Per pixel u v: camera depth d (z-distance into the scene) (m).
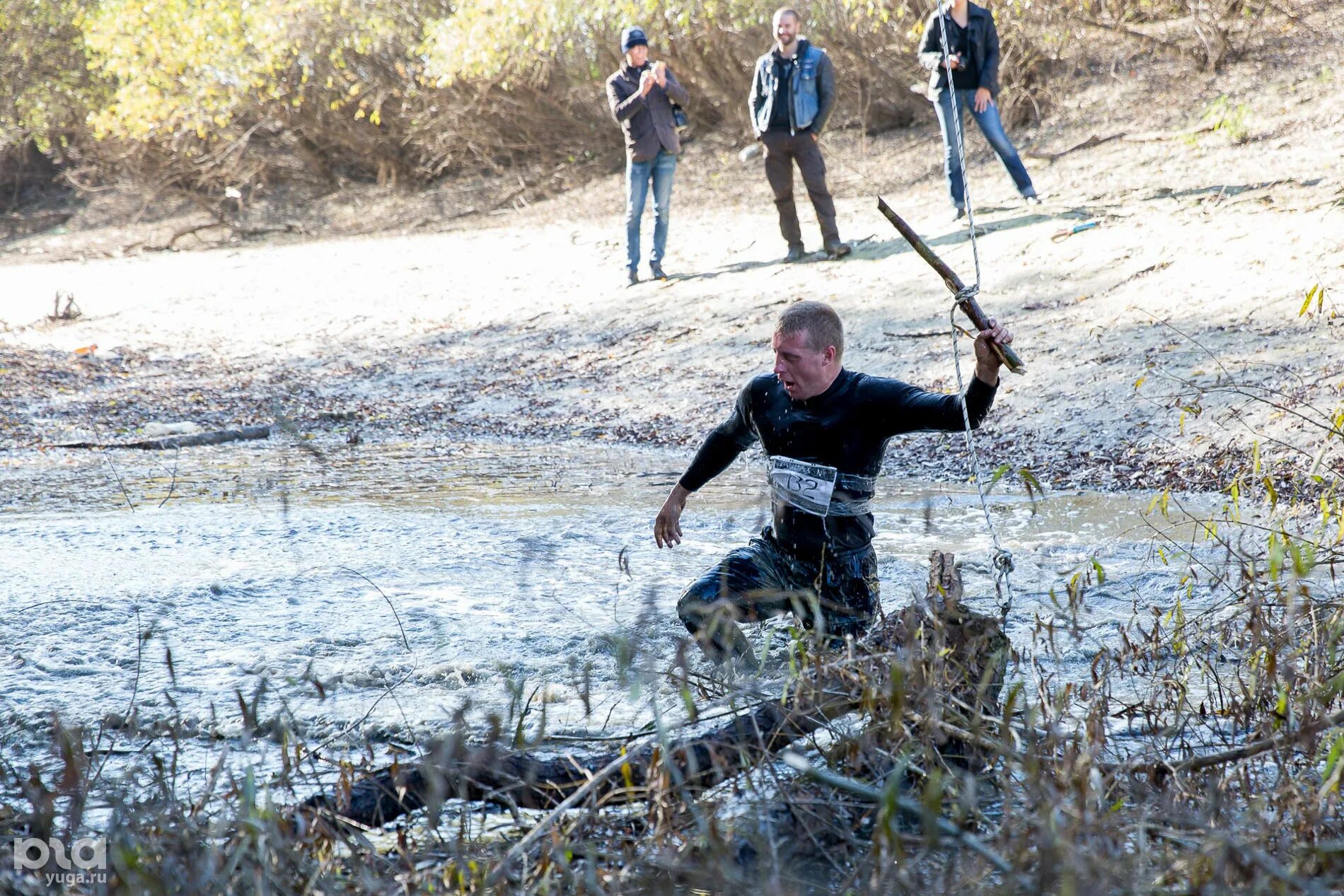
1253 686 5.99
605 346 21.81
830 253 23.19
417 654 7.86
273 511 12.71
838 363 7.39
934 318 19.20
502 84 37.97
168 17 39.41
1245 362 14.72
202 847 4.57
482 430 18.16
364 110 41.06
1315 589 7.71
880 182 30.22
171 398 21.08
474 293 26.64
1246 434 12.85
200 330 26.59
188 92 40.69
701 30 34.19
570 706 6.84
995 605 8.52
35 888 4.39
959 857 4.55
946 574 6.39
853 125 34.03
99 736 6.41
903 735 5.14
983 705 5.53
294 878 4.54
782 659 7.18
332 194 43.00
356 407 20.14
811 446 7.42
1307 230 18.06
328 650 8.01
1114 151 26.12
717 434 7.97
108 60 42.84
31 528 12.04
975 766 5.29
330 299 27.89
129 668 7.75
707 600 7.22
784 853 4.83
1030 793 4.67
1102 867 4.05
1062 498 12.18
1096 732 5.41
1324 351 14.37
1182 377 14.90
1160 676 6.76
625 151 38.78
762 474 14.32
